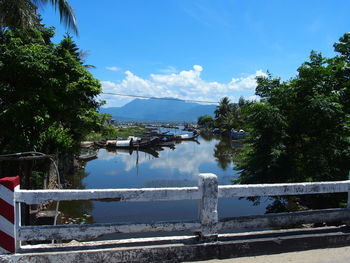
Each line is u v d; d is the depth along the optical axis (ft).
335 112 24.16
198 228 11.30
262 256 11.49
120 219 39.14
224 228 11.60
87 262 10.03
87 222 38.09
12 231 9.75
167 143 147.43
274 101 27.09
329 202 25.29
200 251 11.04
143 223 10.85
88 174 75.56
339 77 26.53
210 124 298.15
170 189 10.96
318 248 12.30
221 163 94.07
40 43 29.07
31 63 23.03
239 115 200.44
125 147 136.26
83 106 30.55
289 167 24.93
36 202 9.86
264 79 28.09
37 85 24.99
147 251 10.57
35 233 9.98
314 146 24.57
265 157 24.98
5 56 23.47
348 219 13.35
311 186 12.50
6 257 9.57
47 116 24.97
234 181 28.14
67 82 26.00
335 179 23.71
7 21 30.55
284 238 12.03
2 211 9.70
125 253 10.36
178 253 10.84
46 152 37.63
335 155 23.88
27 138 28.14
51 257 9.82
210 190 11.35
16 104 23.27
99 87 30.45
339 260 11.23
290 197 29.17
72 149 49.37
